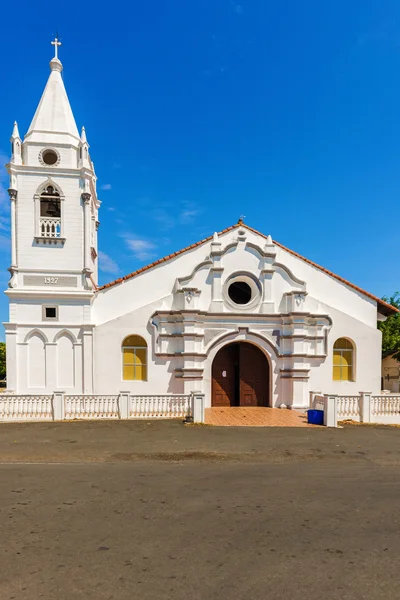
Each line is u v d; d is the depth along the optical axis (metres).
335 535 5.72
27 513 6.39
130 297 18.47
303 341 18.44
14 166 17.45
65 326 17.42
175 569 4.71
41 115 18.33
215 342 18.20
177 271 18.92
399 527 6.05
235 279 18.83
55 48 19.36
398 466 9.90
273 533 5.75
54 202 18.36
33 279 17.59
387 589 4.39
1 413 14.85
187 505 6.84
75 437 12.34
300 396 18.06
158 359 17.88
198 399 14.74
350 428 14.62
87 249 18.11
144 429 13.59
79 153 18.41
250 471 9.14
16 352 16.97
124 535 5.61
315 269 20.16
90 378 17.33
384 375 37.38
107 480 8.27
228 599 4.14
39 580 4.46
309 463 9.99
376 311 20.33
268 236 19.31
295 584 4.45
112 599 4.12
